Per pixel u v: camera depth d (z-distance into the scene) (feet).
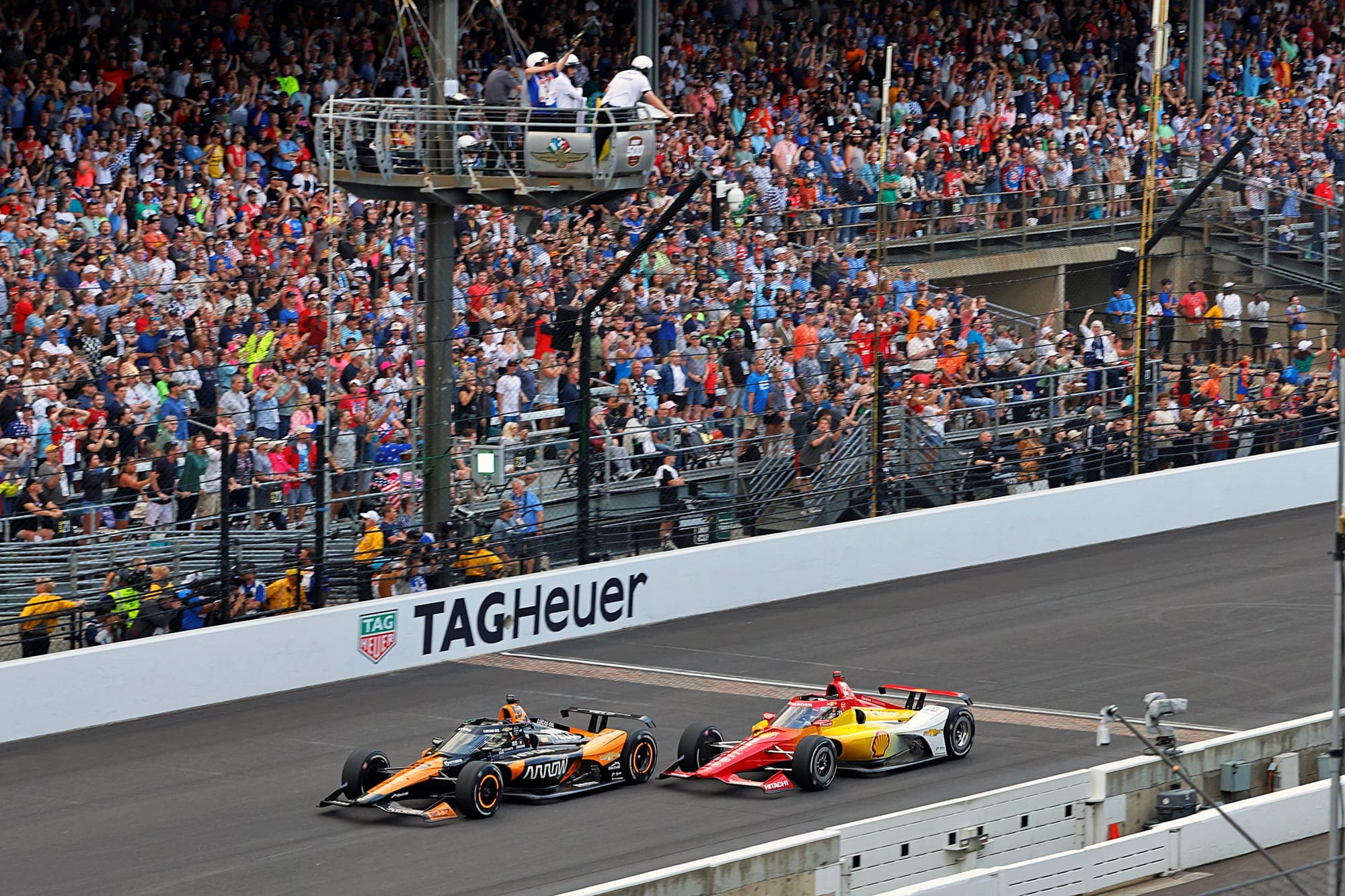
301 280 247.50
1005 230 343.87
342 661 204.44
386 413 228.84
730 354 247.09
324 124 228.02
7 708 180.45
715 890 127.24
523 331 245.86
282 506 199.21
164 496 196.54
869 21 370.94
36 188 249.75
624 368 240.94
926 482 259.60
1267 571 249.34
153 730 184.96
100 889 138.72
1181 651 211.00
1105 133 373.61
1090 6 407.64
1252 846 151.23
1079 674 202.59
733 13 354.95
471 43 319.27
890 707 170.91
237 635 196.24
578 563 228.43
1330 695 192.03
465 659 213.87
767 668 207.92
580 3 342.85
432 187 219.00
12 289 223.10
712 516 238.48
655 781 165.37
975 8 388.98
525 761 157.38
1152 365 281.54
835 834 133.69
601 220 279.90
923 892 127.24
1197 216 359.66
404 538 209.77
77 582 195.00
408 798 160.45
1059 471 269.23
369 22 313.12
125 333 225.56
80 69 271.28
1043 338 273.54
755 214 290.56
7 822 156.15
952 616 229.45
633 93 227.20
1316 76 445.78
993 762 170.71
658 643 219.82
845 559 245.45
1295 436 296.92
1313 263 355.77
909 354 268.82
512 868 140.97
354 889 137.28
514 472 227.81
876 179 331.98
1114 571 251.80
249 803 160.35
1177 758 150.20
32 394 203.82
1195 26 411.95
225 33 288.10
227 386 223.30
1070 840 148.97
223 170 273.54
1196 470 278.67
